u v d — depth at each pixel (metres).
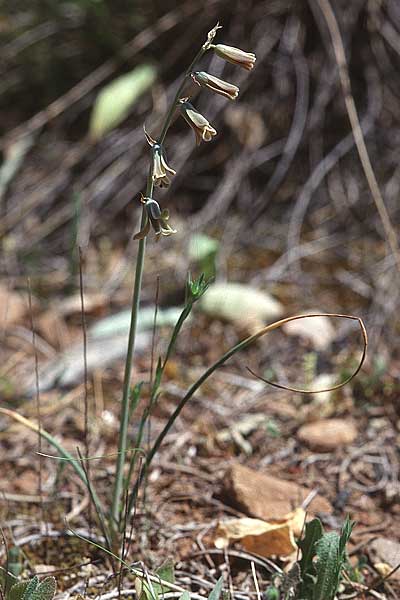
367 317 3.34
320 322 3.29
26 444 2.70
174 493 2.44
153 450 1.86
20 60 4.36
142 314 3.22
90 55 4.30
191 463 2.60
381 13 4.16
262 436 2.72
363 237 3.83
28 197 3.99
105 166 4.03
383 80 4.20
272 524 2.13
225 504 2.38
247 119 4.04
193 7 4.15
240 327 3.29
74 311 3.43
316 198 4.02
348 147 4.00
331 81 4.06
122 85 3.70
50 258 3.79
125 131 4.12
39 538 2.20
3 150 4.18
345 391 2.93
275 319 3.33
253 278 3.57
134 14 4.22
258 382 3.03
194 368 3.12
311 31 4.21
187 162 4.09
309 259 3.72
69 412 2.87
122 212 3.99
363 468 2.57
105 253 3.78
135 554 2.13
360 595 1.99
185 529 2.26
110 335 3.26
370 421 2.80
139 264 1.80
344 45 4.08
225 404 2.90
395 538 2.27
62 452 1.98
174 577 1.95
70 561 2.12
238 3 4.16
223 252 3.68
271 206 4.00
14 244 3.81
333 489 2.47
